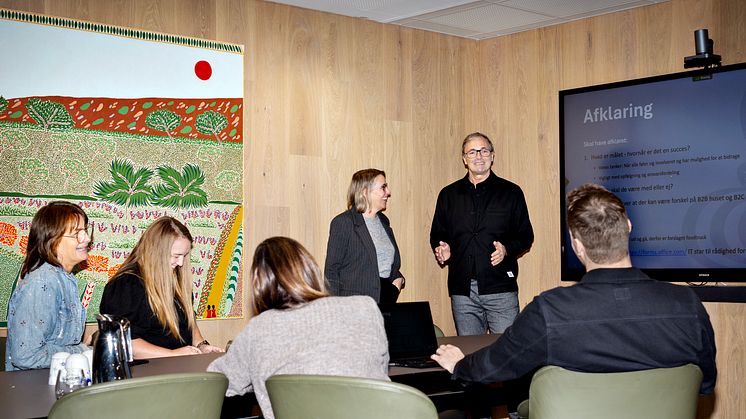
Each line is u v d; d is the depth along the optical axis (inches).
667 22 196.1
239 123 190.4
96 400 79.3
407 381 106.3
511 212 204.4
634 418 85.1
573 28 214.1
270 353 86.8
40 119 162.9
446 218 212.1
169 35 180.2
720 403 185.5
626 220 88.2
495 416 189.3
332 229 186.2
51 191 163.9
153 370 107.0
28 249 122.6
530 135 222.2
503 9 203.5
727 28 185.8
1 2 159.0
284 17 199.8
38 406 86.0
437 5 200.8
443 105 230.2
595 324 85.1
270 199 195.5
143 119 176.1
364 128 213.6
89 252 167.8
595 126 204.8
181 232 132.2
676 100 190.9
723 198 183.5
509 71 227.6
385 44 218.5
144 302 127.6
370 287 183.5
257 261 91.7
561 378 85.4
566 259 209.5
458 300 208.1
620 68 204.5
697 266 187.2
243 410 120.3
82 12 168.7
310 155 203.3
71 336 122.6
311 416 81.9
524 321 87.7
